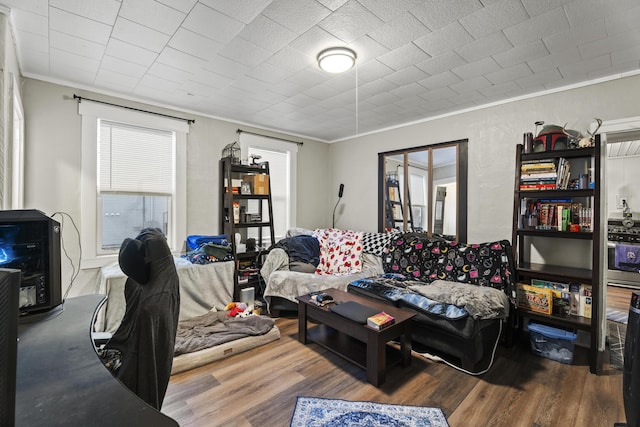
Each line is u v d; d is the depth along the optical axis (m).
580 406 1.74
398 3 1.65
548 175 2.51
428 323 2.27
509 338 2.49
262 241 4.29
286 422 1.59
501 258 2.66
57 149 2.70
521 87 2.78
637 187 3.46
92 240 2.89
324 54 2.17
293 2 1.64
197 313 2.95
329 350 2.33
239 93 3.00
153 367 0.88
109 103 2.97
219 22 1.83
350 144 4.69
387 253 3.42
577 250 2.62
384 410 1.68
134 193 3.18
